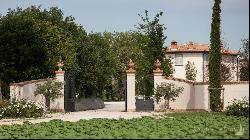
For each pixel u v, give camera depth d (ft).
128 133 52.29
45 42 134.21
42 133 56.54
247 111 87.04
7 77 124.77
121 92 216.74
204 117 82.28
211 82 105.60
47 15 149.38
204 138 44.04
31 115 93.25
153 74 109.81
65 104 112.47
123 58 250.57
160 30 126.52
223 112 98.17
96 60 143.54
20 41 126.41
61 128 63.67
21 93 101.76
